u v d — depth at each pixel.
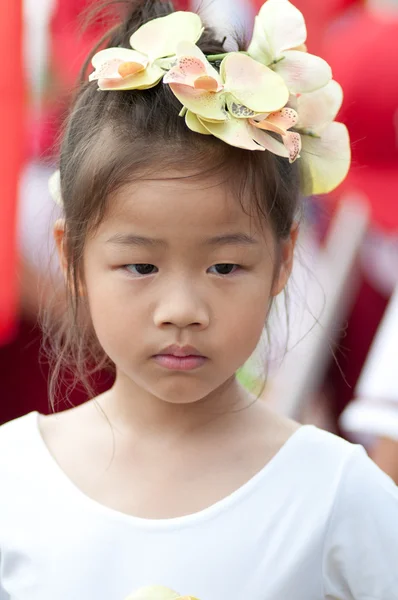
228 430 4.80
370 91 7.63
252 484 4.64
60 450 4.98
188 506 4.64
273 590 4.45
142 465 4.80
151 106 4.57
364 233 8.66
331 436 4.78
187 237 4.30
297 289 7.08
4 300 7.34
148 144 4.42
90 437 4.97
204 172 4.32
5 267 7.31
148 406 4.84
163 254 4.33
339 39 7.91
